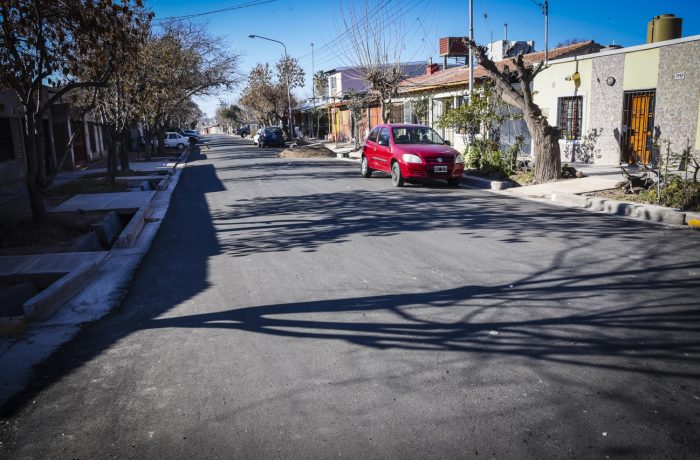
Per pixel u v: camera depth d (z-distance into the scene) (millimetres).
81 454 3002
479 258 6762
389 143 14680
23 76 8734
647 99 14805
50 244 8273
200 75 32750
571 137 17312
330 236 8406
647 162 14914
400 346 4238
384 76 24625
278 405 3424
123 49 9469
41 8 8453
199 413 3369
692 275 5715
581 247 7102
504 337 4332
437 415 3238
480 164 15852
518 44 26250
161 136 37625
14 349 4477
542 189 11992
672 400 3320
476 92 16156
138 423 3289
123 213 11477
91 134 29625
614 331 4363
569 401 3342
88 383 3834
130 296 5809
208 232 9180
